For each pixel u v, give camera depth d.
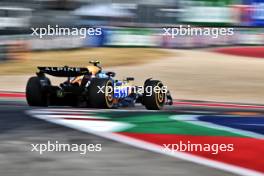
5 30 111.00
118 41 118.75
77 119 28.36
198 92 66.94
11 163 18.44
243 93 67.25
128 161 19.05
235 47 130.75
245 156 20.30
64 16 122.44
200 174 17.45
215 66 95.81
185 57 108.31
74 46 112.88
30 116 29.45
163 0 130.50
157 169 18.00
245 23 134.12
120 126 26.22
